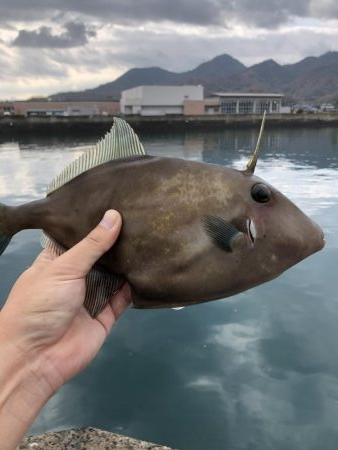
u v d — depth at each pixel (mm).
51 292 281
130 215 273
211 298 270
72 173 302
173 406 765
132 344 975
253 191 272
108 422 726
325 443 677
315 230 285
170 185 271
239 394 798
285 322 1055
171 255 264
